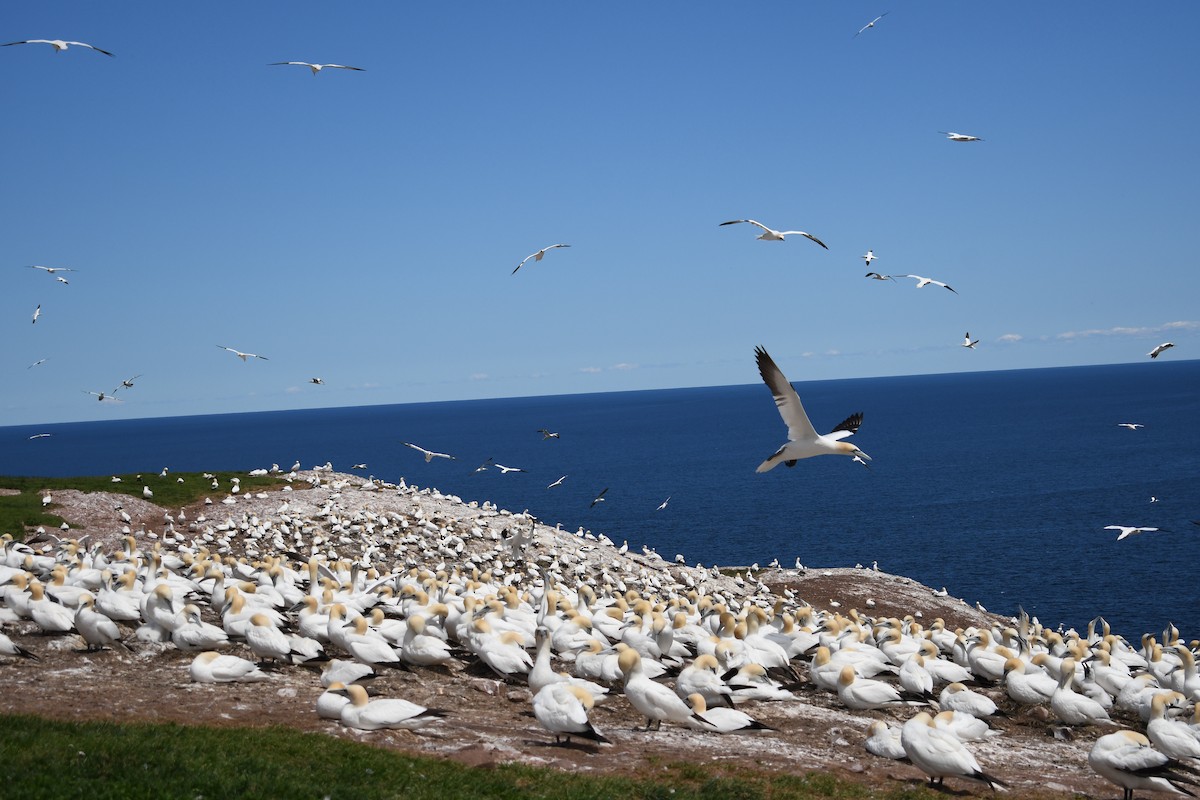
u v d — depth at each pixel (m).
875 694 21.52
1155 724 18.81
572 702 17.36
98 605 24.62
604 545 58.22
